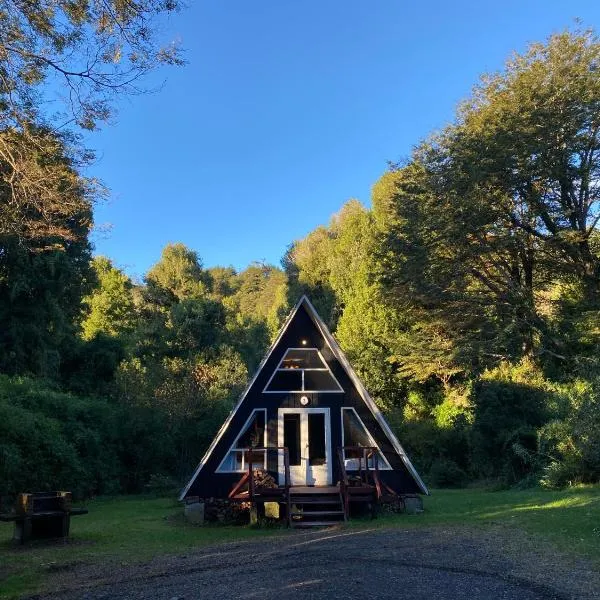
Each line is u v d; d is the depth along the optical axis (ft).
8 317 84.99
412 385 123.65
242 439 54.54
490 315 102.27
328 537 38.17
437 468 94.63
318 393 55.42
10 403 65.98
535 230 99.71
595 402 42.37
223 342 147.23
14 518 37.42
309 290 166.20
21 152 33.47
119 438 80.02
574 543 31.96
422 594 22.33
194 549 35.06
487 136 91.71
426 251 98.48
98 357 106.32
